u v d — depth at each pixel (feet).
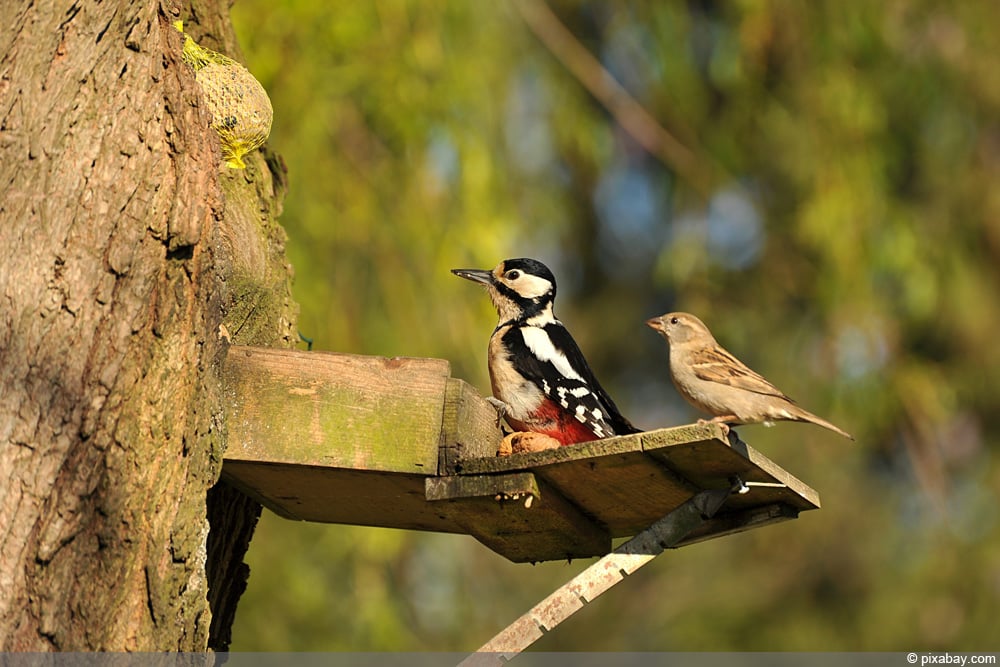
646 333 68.13
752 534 61.72
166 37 22.85
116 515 21.09
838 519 60.18
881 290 52.60
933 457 58.39
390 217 41.98
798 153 50.47
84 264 21.48
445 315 41.91
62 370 21.02
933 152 56.03
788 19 50.67
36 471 20.62
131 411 21.49
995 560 58.39
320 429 24.03
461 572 53.21
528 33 53.72
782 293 57.36
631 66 55.77
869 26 50.90
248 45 39.88
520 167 51.47
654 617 61.05
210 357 22.74
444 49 42.96
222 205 23.61
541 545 27.07
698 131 55.16
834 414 53.93
